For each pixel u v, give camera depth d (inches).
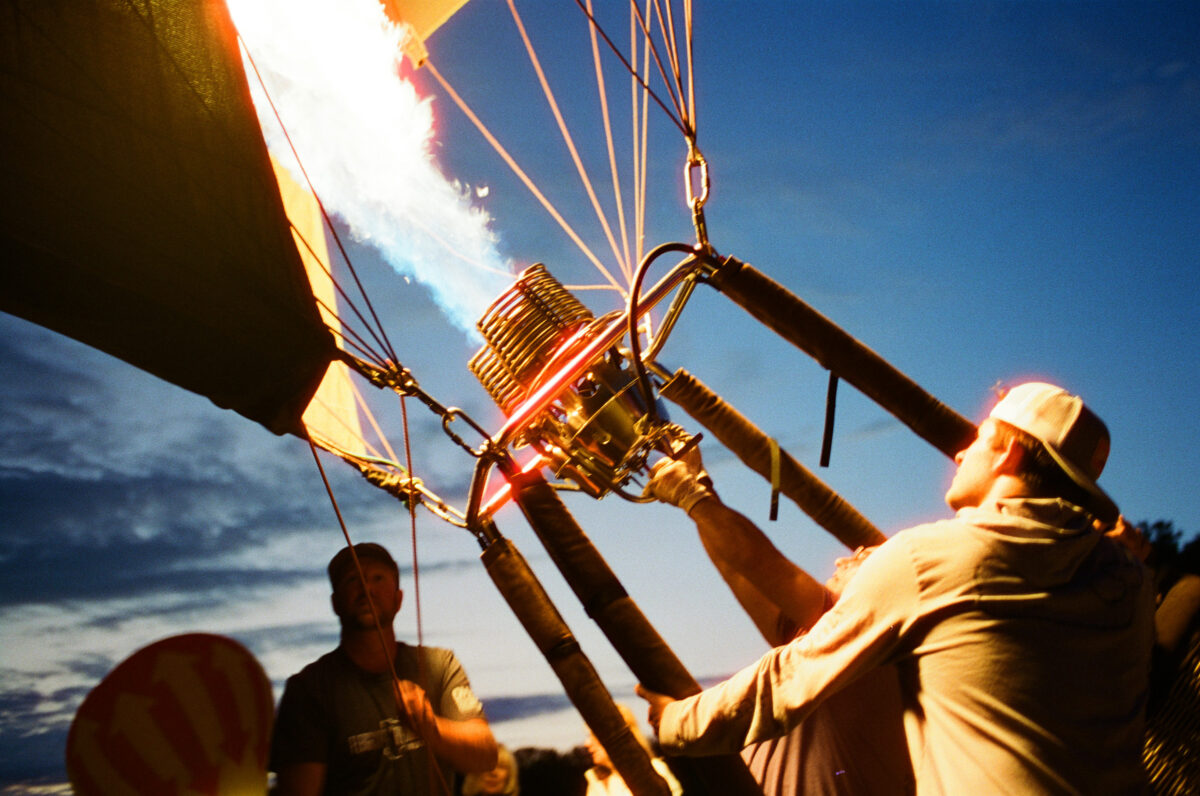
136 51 64.0
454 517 83.7
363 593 84.4
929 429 82.2
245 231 68.9
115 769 50.7
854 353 81.4
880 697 80.6
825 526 95.7
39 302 65.6
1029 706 61.1
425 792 80.8
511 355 83.3
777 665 67.0
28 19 61.2
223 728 52.5
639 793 75.2
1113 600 65.3
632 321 77.5
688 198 80.4
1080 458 67.0
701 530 79.0
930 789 62.9
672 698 75.8
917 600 63.4
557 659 77.4
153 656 52.4
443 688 88.4
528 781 144.6
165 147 65.6
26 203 62.9
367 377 76.2
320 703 81.7
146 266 66.6
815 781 79.6
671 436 84.4
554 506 80.2
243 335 70.7
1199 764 78.7
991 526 64.2
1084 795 60.4
